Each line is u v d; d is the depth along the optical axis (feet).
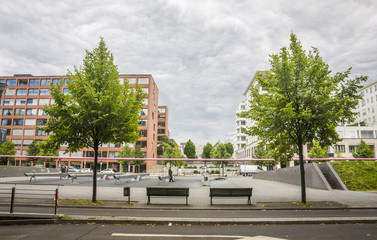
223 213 38.78
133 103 51.78
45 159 203.41
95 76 49.62
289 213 38.99
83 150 245.04
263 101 48.16
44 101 264.93
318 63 47.32
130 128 50.42
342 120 47.06
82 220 32.30
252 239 25.00
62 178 121.49
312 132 48.42
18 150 257.55
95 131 48.60
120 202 47.52
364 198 53.06
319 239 25.02
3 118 264.72
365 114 272.31
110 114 47.44
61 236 25.84
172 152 253.65
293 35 50.26
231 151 357.82
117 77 51.93
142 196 56.65
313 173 77.82
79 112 46.85
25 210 39.14
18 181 98.48
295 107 47.19
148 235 26.48
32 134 260.01
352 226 30.91
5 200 47.29
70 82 49.73
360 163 80.79
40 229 28.89
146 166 240.53
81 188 71.92
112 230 28.68
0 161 187.52
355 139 197.06
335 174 74.95
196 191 68.23
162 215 36.52
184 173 216.13
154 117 267.59
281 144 50.88
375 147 194.39
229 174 215.51
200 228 29.86
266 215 37.11
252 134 53.67
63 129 47.73
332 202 47.80
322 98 44.75
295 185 88.53
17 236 25.72
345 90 46.73
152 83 259.19
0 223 31.04
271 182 104.27
